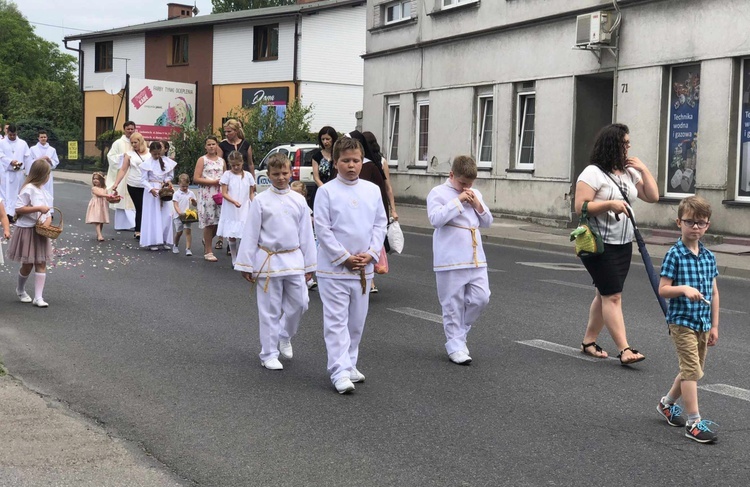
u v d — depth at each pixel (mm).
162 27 43688
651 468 4895
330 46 40125
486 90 23594
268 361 7086
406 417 5812
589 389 6559
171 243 15156
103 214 15805
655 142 18156
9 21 82688
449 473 4785
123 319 8953
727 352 7906
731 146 16703
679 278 5480
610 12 18938
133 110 41062
